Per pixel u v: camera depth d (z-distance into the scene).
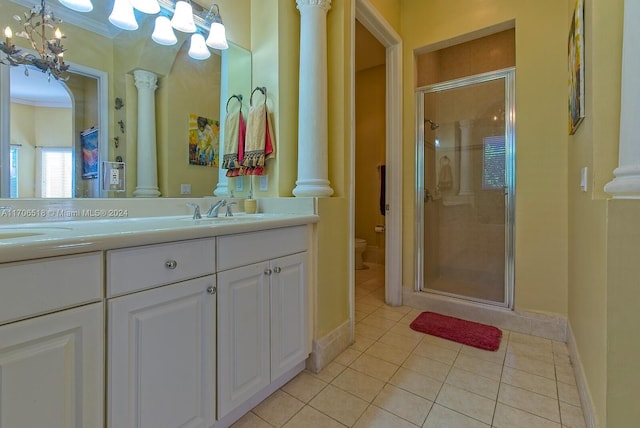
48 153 1.23
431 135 2.65
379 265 4.14
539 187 2.09
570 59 1.76
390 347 1.93
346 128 1.92
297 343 1.55
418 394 1.46
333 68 1.90
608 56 1.23
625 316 0.98
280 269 1.45
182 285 1.04
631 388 0.98
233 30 1.82
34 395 0.72
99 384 0.84
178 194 1.67
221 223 1.23
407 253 2.69
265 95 1.85
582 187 1.47
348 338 1.93
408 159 2.68
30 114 1.19
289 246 1.51
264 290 1.36
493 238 2.38
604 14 1.24
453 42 2.50
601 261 1.11
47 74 1.24
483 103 2.41
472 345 1.95
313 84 1.74
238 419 1.29
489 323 2.27
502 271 2.33
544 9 2.07
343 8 1.86
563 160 2.01
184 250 1.04
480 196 2.44
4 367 0.68
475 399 1.42
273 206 1.80
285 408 1.36
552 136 2.04
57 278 0.76
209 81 1.80
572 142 1.80
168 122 1.63
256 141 1.80
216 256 1.15
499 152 2.35
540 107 2.08
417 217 2.68
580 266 1.55
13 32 1.15
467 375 1.62
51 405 0.75
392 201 2.68
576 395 1.45
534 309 2.12
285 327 1.48
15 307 0.69
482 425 1.26
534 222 2.11
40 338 0.73
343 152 1.89
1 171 1.12
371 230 4.26
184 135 1.70
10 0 1.15
